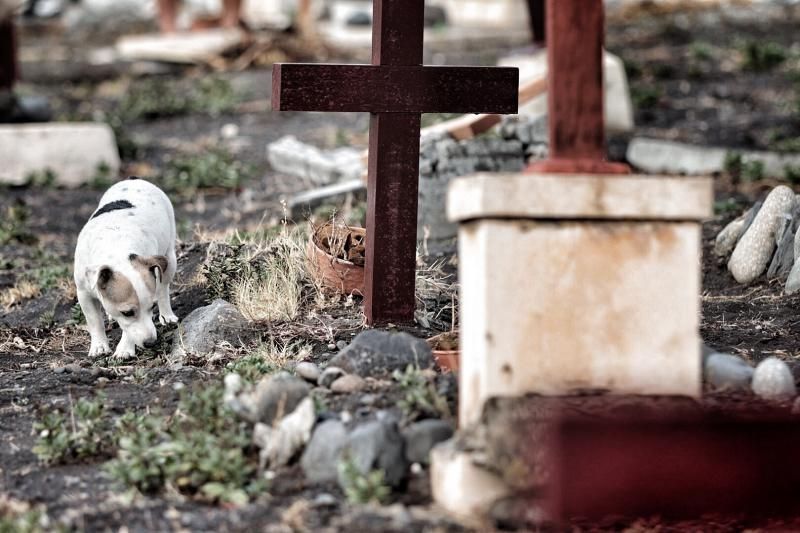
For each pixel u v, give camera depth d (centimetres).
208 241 1104
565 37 591
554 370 579
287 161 1614
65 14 3831
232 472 595
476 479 559
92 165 1655
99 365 841
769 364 632
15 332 963
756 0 3067
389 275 866
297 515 559
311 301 930
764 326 883
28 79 2575
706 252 1107
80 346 926
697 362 590
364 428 597
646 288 584
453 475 562
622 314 583
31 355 900
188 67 2653
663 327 586
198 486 597
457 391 650
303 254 983
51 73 2633
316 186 1524
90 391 773
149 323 845
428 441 607
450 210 598
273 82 849
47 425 669
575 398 575
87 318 884
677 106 1994
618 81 1808
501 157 1238
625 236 580
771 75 2197
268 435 625
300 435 615
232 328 860
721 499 565
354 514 557
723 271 1058
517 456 563
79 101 2316
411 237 866
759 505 569
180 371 801
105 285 830
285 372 701
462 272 604
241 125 2027
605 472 559
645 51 2470
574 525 559
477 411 582
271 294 901
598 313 580
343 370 696
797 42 2519
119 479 609
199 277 1012
